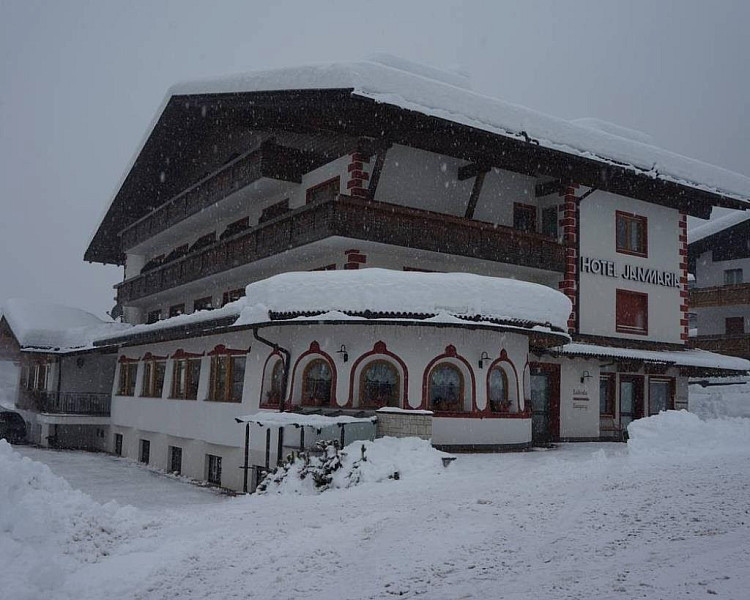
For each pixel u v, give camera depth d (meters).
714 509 9.04
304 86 20.23
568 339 20.25
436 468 14.77
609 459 15.09
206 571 8.43
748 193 28.67
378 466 14.47
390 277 17.97
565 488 11.41
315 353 18.45
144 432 28.53
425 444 15.75
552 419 24.06
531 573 7.11
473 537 8.75
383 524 9.91
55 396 33.69
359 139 21.62
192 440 23.98
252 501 13.66
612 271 26.09
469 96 21.55
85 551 9.55
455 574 7.34
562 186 25.00
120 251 41.56
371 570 7.77
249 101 23.11
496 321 18.34
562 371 24.30
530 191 25.64
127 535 10.55
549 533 8.61
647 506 9.49
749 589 5.94
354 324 18.11
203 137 32.09
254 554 8.96
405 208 21.27
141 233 35.84
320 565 8.18
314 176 23.92
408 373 17.95
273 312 18.55
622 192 26.45
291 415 16.34
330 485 14.21
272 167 24.22
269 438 17.34
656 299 27.39
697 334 41.50
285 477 14.83
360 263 21.70
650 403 26.97
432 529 9.38
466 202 23.80
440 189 23.22
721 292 39.06
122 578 8.40
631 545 7.77
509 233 23.36
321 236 20.66
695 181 27.06
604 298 25.81
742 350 37.38
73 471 24.69
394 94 19.84
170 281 31.31
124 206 37.44
